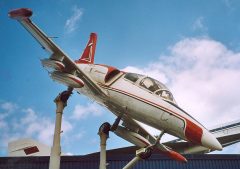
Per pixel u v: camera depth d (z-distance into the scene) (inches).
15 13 374.6
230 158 919.7
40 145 892.6
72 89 449.1
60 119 442.6
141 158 464.1
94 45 561.6
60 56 423.5
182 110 429.7
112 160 889.5
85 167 872.9
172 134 442.6
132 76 464.4
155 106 428.1
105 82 461.1
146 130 505.7
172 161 900.0
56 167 420.2
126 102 446.3
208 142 404.5
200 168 897.5
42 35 399.2
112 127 482.9
